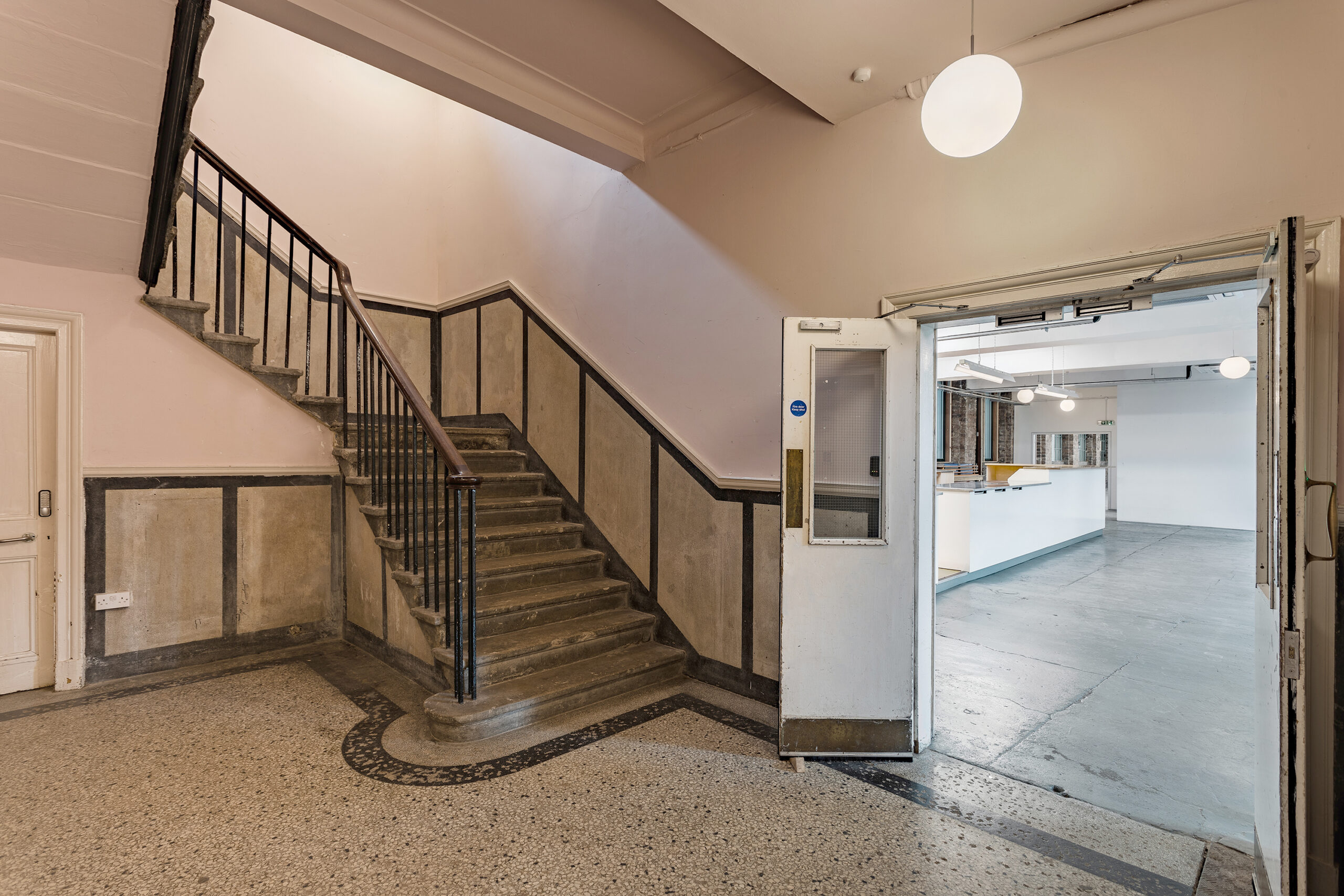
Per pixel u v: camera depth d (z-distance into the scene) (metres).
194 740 2.80
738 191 3.46
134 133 2.50
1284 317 1.57
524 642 3.34
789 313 3.24
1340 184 1.87
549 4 2.70
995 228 2.55
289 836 2.11
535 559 3.93
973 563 6.64
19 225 2.97
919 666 2.85
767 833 2.19
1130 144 2.24
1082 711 3.30
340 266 4.20
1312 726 1.88
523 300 4.91
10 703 3.20
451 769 2.58
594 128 3.65
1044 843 2.16
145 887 1.85
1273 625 1.79
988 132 1.80
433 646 3.29
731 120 3.48
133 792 2.37
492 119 5.28
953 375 9.27
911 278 2.79
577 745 2.81
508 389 5.08
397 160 5.62
